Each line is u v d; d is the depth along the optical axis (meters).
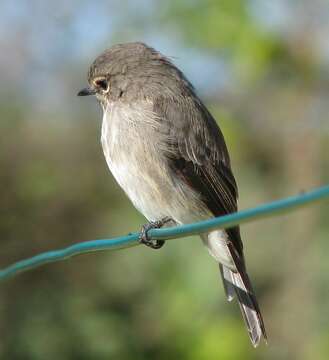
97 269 14.48
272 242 13.71
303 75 13.79
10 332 13.94
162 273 13.34
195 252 13.14
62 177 16.09
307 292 13.25
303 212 13.57
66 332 13.77
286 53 13.63
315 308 13.14
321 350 12.67
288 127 14.16
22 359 13.72
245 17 13.48
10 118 16.34
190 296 12.95
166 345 13.04
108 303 14.01
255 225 13.79
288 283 13.39
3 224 15.66
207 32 13.62
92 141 16.44
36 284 14.36
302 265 13.40
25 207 15.79
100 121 16.77
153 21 14.61
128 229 14.54
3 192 15.76
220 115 13.82
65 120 16.69
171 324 13.00
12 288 14.30
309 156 14.16
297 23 13.79
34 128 16.39
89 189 16.05
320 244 13.42
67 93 17.42
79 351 13.66
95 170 16.27
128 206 15.01
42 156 16.23
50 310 14.12
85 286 14.38
